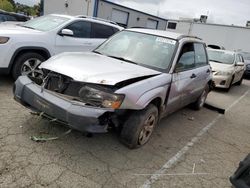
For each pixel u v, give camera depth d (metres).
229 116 7.15
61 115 3.45
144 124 4.00
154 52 4.78
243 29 30.83
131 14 25.30
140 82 3.84
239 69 12.02
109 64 4.20
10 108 4.83
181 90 4.96
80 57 4.36
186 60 5.20
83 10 20.94
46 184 3.01
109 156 3.80
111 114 3.57
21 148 3.62
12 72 6.08
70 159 3.56
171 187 3.38
